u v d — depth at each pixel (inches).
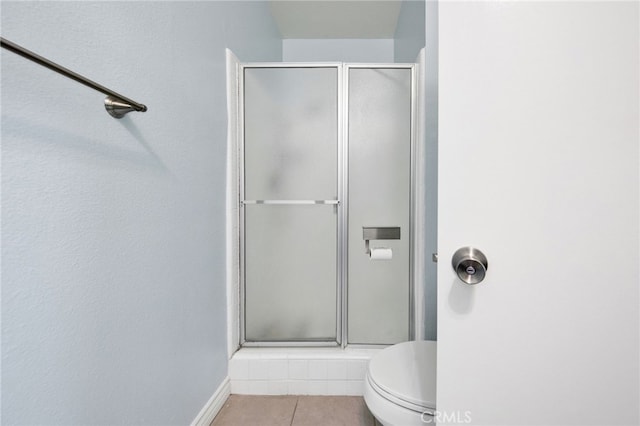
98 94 25.1
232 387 52.5
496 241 23.9
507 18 23.1
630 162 22.8
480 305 24.1
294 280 57.0
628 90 22.6
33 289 20.5
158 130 32.9
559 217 23.4
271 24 82.5
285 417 46.7
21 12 19.6
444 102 23.9
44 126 21.0
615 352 23.4
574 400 23.7
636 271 23.1
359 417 46.8
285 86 55.8
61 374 22.4
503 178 23.7
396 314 56.6
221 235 49.6
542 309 23.7
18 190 19.5
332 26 91.2
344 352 54.3
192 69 40.0
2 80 18.6
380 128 55.7
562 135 23.1
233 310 53.5
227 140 51.6
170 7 35.0
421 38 60.2
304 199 56.2
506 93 23.4
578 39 22.7
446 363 24.5
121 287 27.9
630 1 22.3
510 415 24.2
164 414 34.1
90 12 24.4
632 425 23.5
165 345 34.3
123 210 28.0
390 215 56.2
